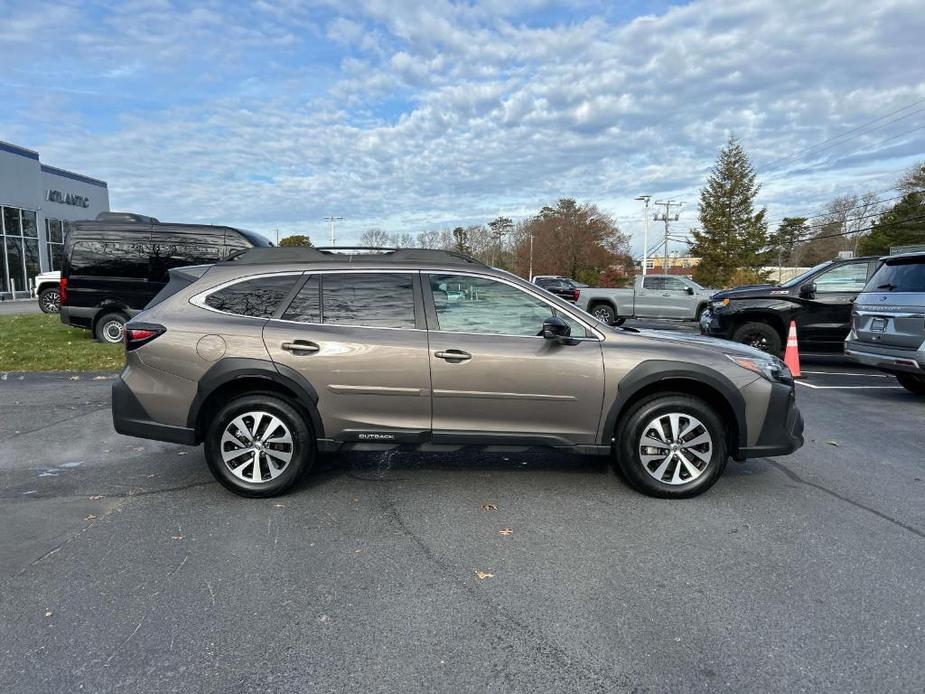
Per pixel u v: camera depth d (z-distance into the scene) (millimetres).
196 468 4961
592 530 3830
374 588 3119
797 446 4438
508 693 2338
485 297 4410
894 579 3227
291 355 4219
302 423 4285
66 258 11398
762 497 4410
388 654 2576
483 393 4246
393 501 4293
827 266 10672
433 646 2633
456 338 4297
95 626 2758
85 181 37844
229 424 4266
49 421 6434
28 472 4848
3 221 28625
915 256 7934
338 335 4266
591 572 3297
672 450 4312
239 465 4301
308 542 3641
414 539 3693
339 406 4262
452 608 2936
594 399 4277
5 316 18031
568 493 4465
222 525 3871
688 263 91938
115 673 2436
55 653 2557
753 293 10883
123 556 3439
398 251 4609
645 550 3561
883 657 2555
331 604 2965
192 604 2951
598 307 20312
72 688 2342
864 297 8484
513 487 4582
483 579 3217
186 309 4375
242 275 4457
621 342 4363
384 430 4297
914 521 3998
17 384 8367
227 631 2730
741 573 3289
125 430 4324
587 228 59062
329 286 4410
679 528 3865
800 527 3891
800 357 12445
